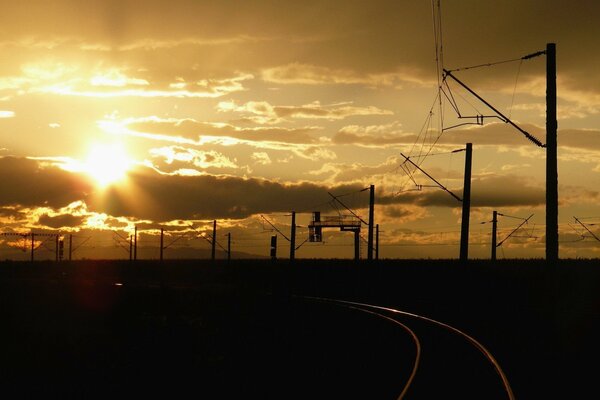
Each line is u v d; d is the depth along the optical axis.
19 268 144.25
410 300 63.00
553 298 34.53
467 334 32.59
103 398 23.56
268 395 20.16
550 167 33.50
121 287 76.12
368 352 28.16
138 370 27.58
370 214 77.31
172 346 33.16
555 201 33.56
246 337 37.91
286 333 38.50
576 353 24.86
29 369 31.28
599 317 36.16
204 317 49.72
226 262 129.00
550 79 33.66
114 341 39.91
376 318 42.97
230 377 24.23
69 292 74.62
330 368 24.06
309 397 18.94
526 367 21.56
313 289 84.12
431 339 30.86
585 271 56.06
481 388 18.27
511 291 54.94
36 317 56.03
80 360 32.81
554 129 33.53
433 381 19.45
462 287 54.09
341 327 40.06
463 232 52.75
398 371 22.20
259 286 91.81
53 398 24.47
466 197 51.84
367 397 17.94
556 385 18.39
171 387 23.55
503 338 30.52
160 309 58.69
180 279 112.06
